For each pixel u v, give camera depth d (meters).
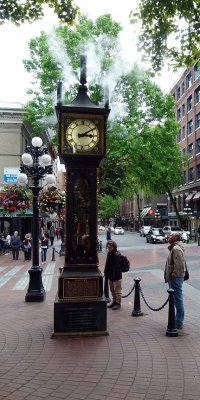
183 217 50.19
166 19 6.78
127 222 98.88
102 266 19.73
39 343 7.00
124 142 27.02
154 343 6.93
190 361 6.04
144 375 5.50
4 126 34.09
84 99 8.12
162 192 43.44
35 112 27.73
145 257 24.16
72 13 6.87
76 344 6.93
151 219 73.94
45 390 5.02
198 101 47.72
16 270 18.73
